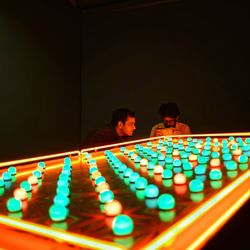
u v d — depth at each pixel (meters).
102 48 4.75
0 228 0.77
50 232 0.69
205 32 4.15
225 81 4.07
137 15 4.52
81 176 1.35
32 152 4.14
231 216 0.89
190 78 4.25
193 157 1.67
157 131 3.44
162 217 0.77
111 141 2.93
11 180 1.31
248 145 2.17
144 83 4.52
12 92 3.88
